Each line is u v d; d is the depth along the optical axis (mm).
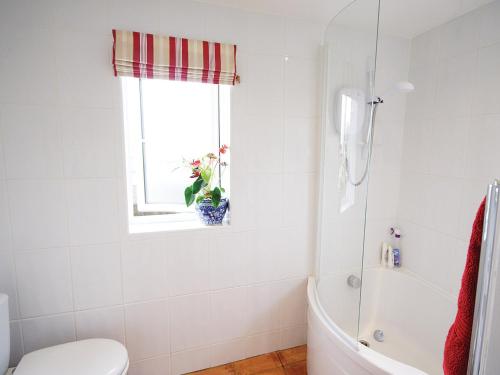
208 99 1744
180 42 1391
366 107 1409
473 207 1477
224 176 1758
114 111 1356
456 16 1541
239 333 1729
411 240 1900
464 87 1506
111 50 1318
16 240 1295
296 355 1794
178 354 1614
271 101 1615
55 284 1369
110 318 1470
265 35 1560
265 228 1702
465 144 1510
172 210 1758
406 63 1884
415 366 1636
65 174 1325
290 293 1812
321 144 1680
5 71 1203
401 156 1970
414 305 1794
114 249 1437
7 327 1181
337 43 1503
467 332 511
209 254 1607
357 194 1382
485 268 413
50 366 1137
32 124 1258
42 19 1226
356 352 1197
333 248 1533
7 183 1256
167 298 1555
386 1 1422
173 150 1734
